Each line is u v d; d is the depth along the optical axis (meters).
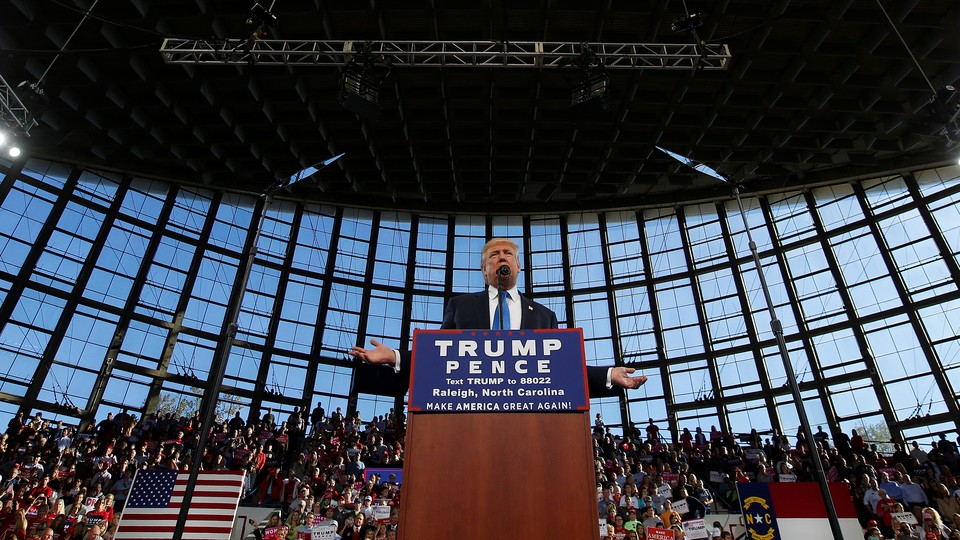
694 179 19.67
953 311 16.16
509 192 20.72
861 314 17.38
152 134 16.81
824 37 13.88
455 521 2.66
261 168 19.11
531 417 2.91
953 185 17.27
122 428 14.10
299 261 20.03
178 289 18.22
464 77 16.16
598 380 3.36
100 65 14.98
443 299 20.53
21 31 13.62
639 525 9.49
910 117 16.25
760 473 12.25
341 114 17.11
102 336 16.72
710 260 19.92
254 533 9.58
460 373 3.03
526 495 2.72
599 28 14.15
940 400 15.54
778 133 17.36
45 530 8.85
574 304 20.38
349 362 18.98
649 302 19.95
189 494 5.48
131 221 18.22
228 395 17.45
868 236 18.08
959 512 10.20
